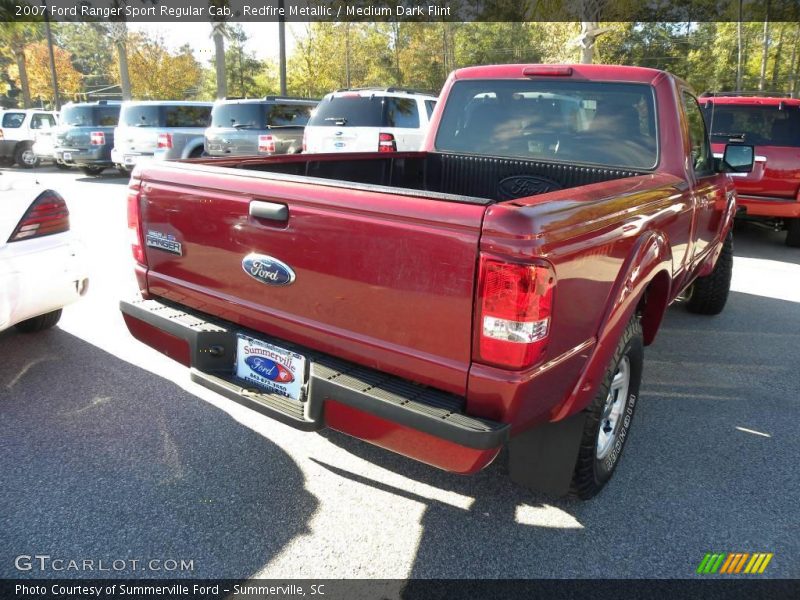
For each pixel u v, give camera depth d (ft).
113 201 39.04
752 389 14.21
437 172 14.88
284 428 11.69
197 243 9.17
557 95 13.16
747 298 21.65
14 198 12.65
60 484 9.72
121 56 106.22
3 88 163.32
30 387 12.92
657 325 11.05
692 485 10.36
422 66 130.41
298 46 124.98
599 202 7.87
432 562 8.40
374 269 7.34
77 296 14.03
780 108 28.94
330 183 7.61
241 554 8.39
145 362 14.33
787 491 10.25
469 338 6.84
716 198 14.52
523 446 9.03
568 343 7.41
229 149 42.16
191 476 10.08
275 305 8.48
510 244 6.39
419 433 7.05
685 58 122.83
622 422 10.11
